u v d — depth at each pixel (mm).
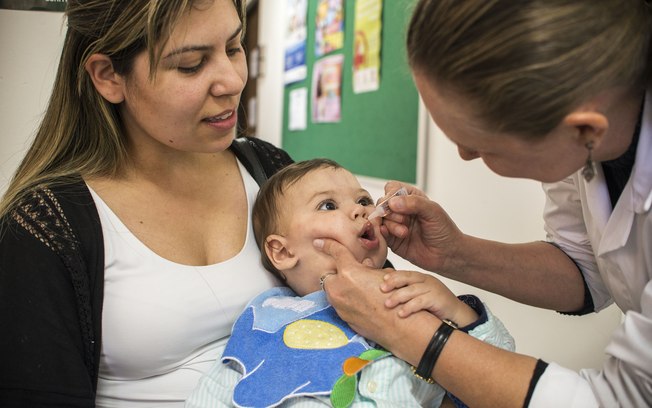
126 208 1003
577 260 1157
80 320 890
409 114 2236
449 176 2064
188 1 828
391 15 2330
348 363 891
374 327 903
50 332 847
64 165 1011
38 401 831
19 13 1308
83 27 918
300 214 1123
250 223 1164
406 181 2291
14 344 834
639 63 689
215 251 1085
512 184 1728
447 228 1109
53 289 862
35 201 914
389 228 1106
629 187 822
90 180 996
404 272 928
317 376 940
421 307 880
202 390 979
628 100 736
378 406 896
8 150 1340
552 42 638
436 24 688
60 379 843
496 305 1875
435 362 838
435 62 692
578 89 652
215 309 1031
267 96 4371
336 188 1150
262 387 944
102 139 1015
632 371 737
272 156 1327
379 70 2467
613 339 775
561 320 1588
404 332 864
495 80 655
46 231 883
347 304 934
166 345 978
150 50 851
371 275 927
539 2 645
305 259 1122
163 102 891
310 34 3346
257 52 4488
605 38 653
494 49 648
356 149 2764
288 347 995
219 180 1146
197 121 924
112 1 867
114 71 918
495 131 701
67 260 879
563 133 691
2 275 853
